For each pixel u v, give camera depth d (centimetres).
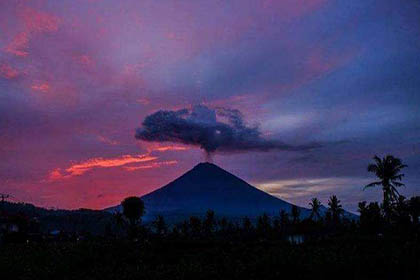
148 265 3422
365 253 3312
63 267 3412
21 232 6281
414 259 2956
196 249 4125
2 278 3156
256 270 2997
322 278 2778
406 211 5534
